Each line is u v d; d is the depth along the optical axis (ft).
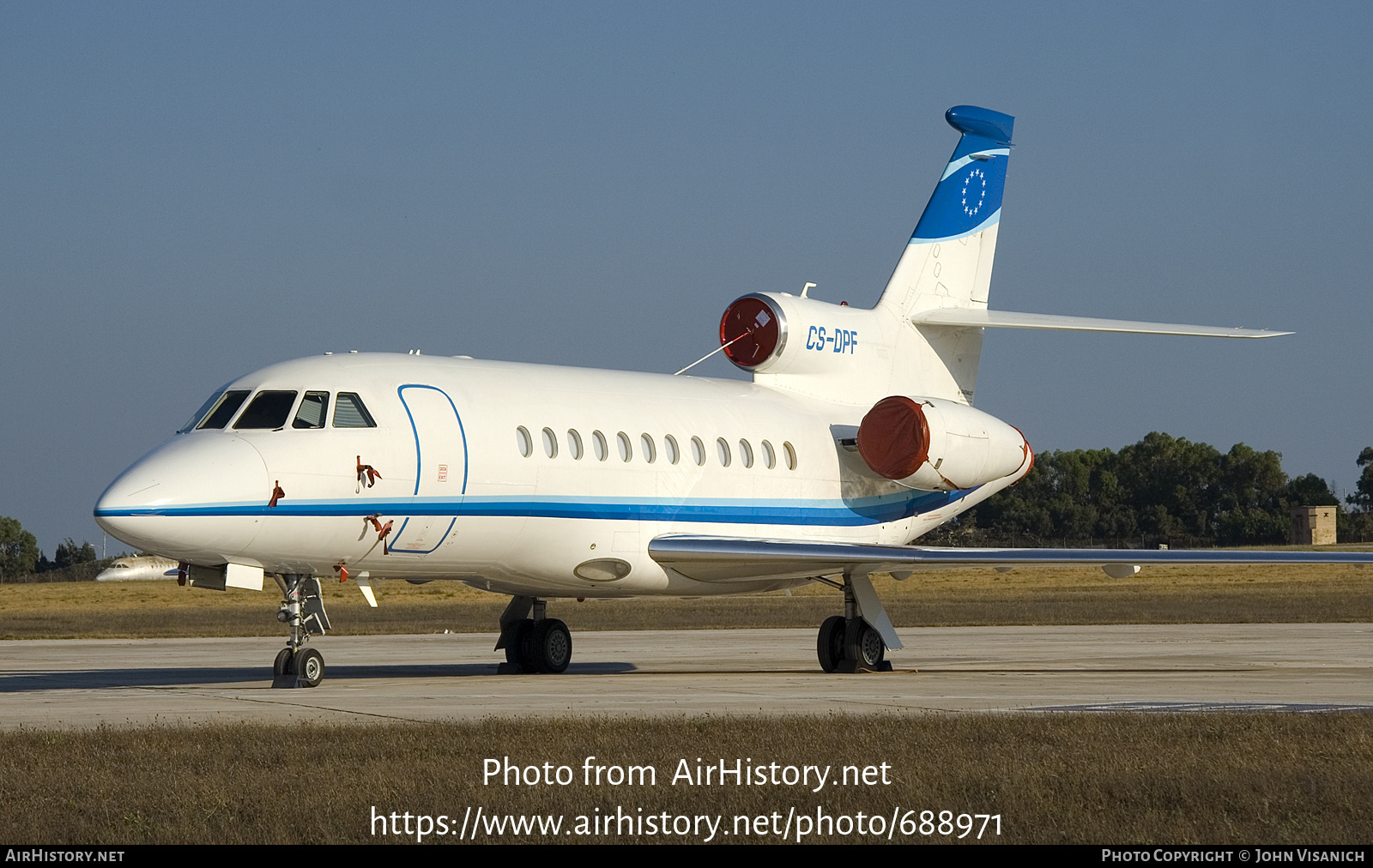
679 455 119.55
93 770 60.03
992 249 147.84
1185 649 150.82
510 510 107.04
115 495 90.43
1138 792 55.26
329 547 99.04
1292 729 69.87
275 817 52.39
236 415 98.63
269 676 116.26
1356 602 260.42
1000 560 113.80
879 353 138.82
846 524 132.36
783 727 70.54
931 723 72.38
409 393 103.91
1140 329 126.31
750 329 133.90
